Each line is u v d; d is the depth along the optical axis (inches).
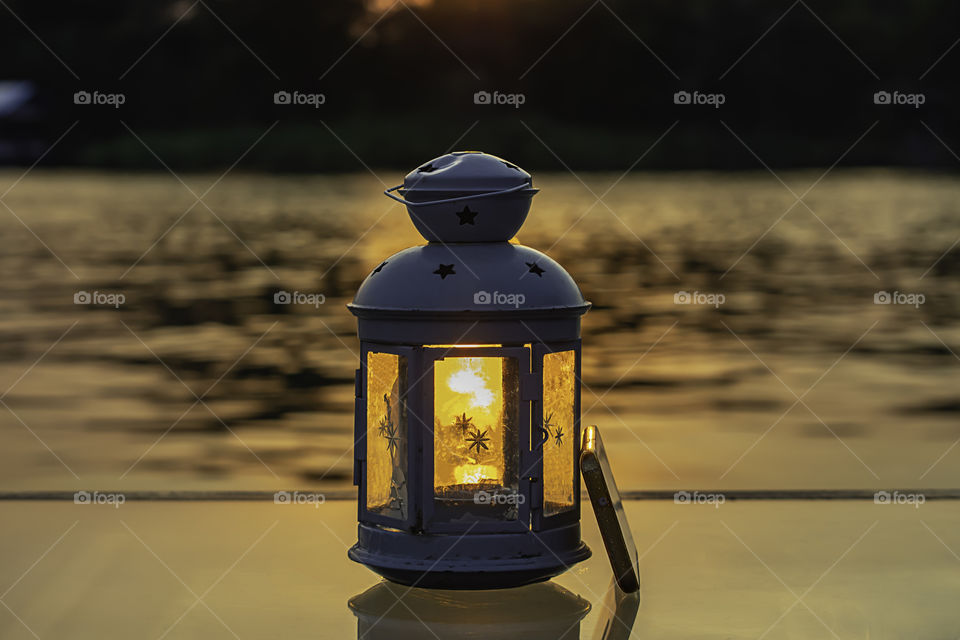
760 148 2030.0
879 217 963.3
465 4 2129.7
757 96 2057.1
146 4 2203.5
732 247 726.5
